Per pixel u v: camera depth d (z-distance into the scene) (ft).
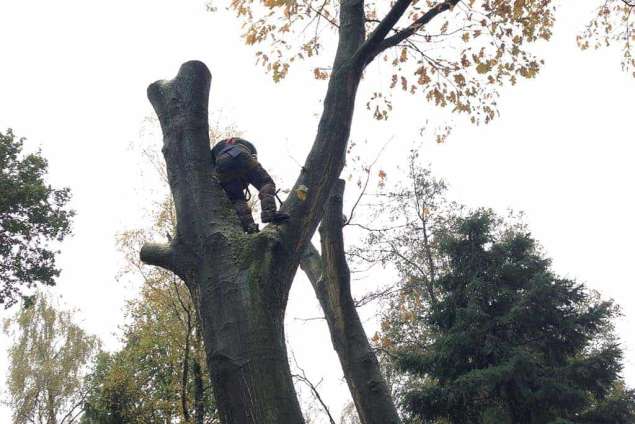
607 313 64.49
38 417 123.44
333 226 18.60
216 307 11.99
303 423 11.21
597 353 61.77
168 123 13.98
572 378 60.23
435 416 59.67
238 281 12.09
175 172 13.60
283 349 11.89
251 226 13.51
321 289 19.03
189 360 76.84
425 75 24.63
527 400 56.29
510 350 59.11
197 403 74.90
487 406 59.41
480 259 66.39
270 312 11.99
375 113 25.40
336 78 14.97
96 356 115.03
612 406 58.70
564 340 63.10
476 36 25.54
